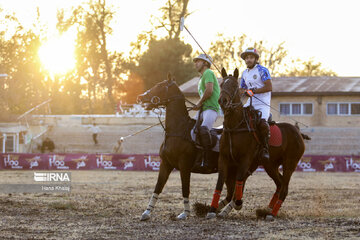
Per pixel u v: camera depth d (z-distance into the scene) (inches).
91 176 893.8
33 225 344.2
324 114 1600.6
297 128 427.5
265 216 386.9
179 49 2073.1
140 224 349.7
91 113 2210.9
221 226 340.5
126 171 1048.2
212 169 389.7
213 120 383.9
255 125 372.5
